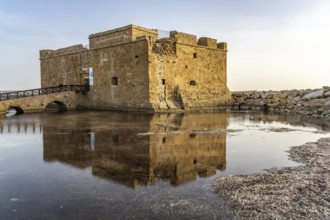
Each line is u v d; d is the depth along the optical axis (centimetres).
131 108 3141
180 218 586
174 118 2419
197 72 3572
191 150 1191
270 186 746
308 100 3241
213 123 2094
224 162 1009
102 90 3453
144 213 609
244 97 4062
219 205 643
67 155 1105
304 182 766
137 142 1349
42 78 4369
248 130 1755
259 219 575
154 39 3147
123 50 3192
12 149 1214
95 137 1480
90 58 3584
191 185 771
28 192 727
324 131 1725
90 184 783
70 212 616
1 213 612
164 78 3158
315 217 577
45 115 2717
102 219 585
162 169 921
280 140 1423
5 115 2752
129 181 807
